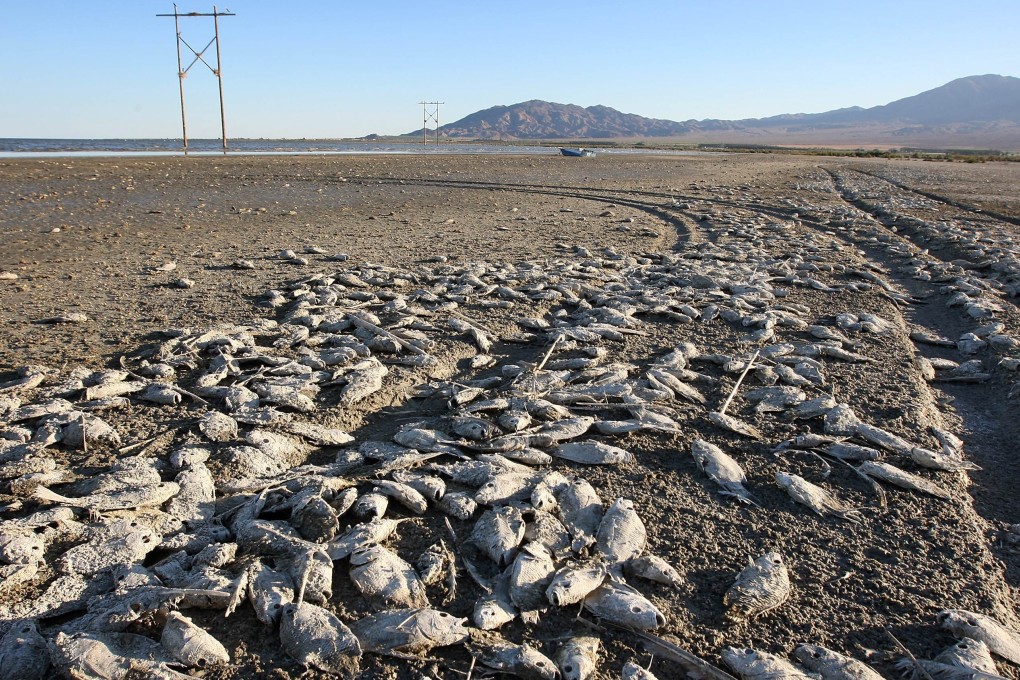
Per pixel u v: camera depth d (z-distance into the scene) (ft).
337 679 9.67
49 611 10.50
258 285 31.58
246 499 13.67
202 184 79.82
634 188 88.63
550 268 36.37
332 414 18.01
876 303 31.27
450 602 11.33
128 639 10.06
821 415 18.72
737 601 11.33
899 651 10.62
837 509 14.37
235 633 10.42
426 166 120.78
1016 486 16.02
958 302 31.42
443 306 28.19
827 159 199.00
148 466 14.55
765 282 34.17
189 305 27.91
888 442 16.98
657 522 13.71
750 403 19.65
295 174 97.35
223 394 18.49
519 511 13.21
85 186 73.31
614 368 21.34
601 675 9.95
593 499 13.88
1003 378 22.20
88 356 21.50
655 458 16.31
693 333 26.00
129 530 12.27
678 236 50.19
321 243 43.57
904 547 13.26
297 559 11.68
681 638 10.71
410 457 15.21
